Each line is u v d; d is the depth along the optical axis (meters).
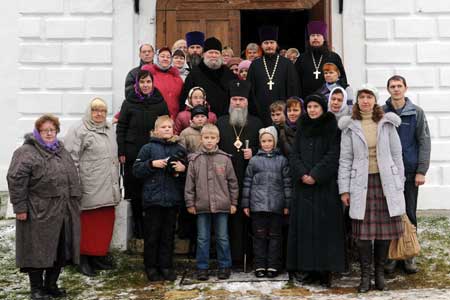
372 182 5.62
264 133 6.12
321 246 5.75
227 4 9.27
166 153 6.05
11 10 8.66
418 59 8.52
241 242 6.21
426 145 6.15
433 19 8.53
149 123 6.54
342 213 5.82
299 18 11.79
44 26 8.63
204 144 6.06
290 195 6.04
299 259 5.79
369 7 8.59
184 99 6.89
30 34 8.62
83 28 8.63
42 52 8.63
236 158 6.28
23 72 8.64
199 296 5.55
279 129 6.37
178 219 6.73
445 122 8.45
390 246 5.91
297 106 6.27
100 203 6.22
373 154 5.62
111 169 6.32
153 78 6.82
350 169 5.68
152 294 5.67
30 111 8.64
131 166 6.62
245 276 6.13
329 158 5.75
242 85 6.37
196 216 6.25
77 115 8.65
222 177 6.05
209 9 9.24
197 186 6.02
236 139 6.32
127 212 6.93
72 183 5.65
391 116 5.66
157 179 6.01
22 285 5.98
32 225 5.41
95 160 6.25
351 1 8.62
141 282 6.02
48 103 8.64
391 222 5.59
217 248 6.09
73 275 6.23
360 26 8.62
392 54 8.56
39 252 5.38
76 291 5.80
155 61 7.93
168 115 6.50
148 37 8.95
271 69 7.21
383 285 5.70
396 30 8.56
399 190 5.57
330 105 6.25
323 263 5.72
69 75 8.63
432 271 6.20
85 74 8.64
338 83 7.00
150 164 5.95
